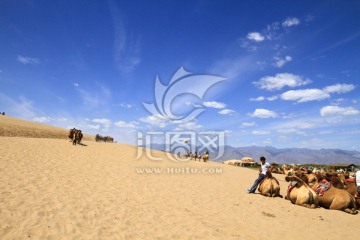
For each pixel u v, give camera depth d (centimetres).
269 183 1352
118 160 2302
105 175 1509
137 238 675
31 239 596
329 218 978
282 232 798
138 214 862
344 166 5956
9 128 4203
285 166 3484
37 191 969
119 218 803
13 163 1440
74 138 3095
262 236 755
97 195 1033
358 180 1192
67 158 1944
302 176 1359
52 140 3325
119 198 1032
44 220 708
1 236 591
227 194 1334
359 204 1140
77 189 1084
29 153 1880
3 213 713
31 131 4619
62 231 658
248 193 1399
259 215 970
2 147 1947
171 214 902
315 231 820
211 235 741
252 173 2973
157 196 1145
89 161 1973
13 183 1034
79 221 736
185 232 748
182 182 1609
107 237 657
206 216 915
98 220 763
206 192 1348
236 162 5984
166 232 736
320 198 1153
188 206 1030
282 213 1015
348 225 902
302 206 1146
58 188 1055
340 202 1099
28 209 770
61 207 828
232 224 848
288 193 1245
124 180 1434
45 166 1498
